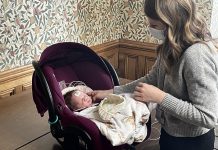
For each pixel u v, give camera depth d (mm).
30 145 1200
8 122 1377
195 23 942
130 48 2693
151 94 995
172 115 1021
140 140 1095
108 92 1312
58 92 1072
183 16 917
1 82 1757
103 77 1362
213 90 916
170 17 912
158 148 1213
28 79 1914
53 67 1333
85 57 1391
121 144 1023
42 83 1055
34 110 1505
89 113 1152
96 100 1335
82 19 2279
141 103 1095
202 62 906
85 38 2355
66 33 2160
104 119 1055
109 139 992
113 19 2625
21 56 1860
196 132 1016
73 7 2166
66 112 1038
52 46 1244
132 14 2604
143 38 2611
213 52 939
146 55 2625
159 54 1020
